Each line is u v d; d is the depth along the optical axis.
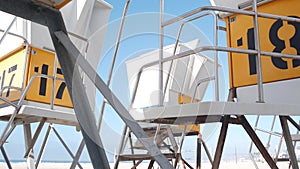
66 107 2.38
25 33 2.17
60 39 0.93
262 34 1.76
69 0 0.93
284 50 1.66
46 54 2.28
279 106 1.28
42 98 2.21
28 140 2.43
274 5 1.76
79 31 2.60
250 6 1.83
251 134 1.49
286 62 1.64
